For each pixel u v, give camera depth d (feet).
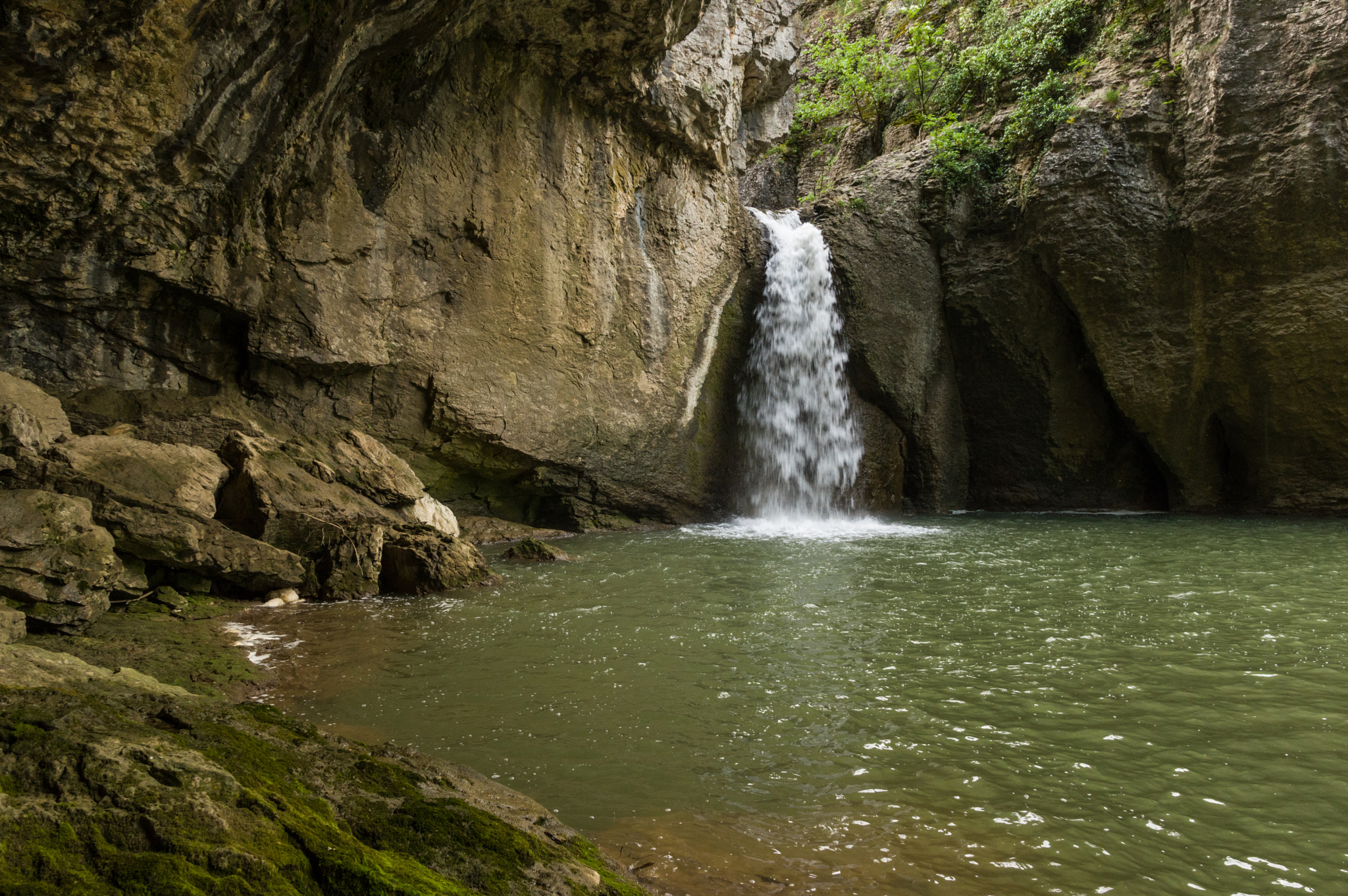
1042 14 65.21
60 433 28.09
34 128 27.55
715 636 23.84
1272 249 53.11
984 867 11.50
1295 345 52.80
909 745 15.84
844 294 61.26
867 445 62.23
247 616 26.78
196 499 29.01
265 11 29.04
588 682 19.76
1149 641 22.74
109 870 6.16
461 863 8.39
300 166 35.96
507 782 14.20
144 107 28.76
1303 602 27.14
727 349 57.62
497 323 44.91
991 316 61.98
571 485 49.73
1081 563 35.65
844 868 11.42
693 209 54.39
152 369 35.94
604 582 32.40
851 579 32.53
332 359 38.83
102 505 26.11
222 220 34.50
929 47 74.59
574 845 10.75
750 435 57.98
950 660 21.21
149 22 26.61
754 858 11.66
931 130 69.21
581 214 47.98
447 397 43.14
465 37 40.11
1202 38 55.52
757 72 57.82
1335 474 53.06
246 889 6.43
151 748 8.00
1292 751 15.29
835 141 83.20
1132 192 56.65
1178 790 13.83
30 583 21.65
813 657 21.66
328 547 31.37
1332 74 50.62
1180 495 58.85
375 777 9.99
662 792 13.87
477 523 46.44
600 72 45.60
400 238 40.86
